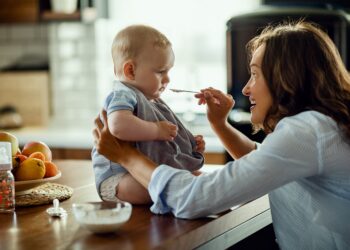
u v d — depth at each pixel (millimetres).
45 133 4344
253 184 1391
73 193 1812
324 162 1399
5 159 1543
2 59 4711
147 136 1486
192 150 1672
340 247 1520
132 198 1582
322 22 2951
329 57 1524
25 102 4633
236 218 1560
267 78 1518
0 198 1553
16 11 4312
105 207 1346
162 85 1603
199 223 1421
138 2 4391
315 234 1548
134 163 1520
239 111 3129
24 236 1325
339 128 1413
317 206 1505
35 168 1638
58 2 4285
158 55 1553
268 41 1538
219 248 1496
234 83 3127
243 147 1835
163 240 1282
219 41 4238
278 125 1458
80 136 4176
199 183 1428
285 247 1642
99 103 4500
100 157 1612
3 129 4523
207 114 1816
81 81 4520
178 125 1645
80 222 1328
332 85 1503
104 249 1224
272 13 3000
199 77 4301
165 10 4344
